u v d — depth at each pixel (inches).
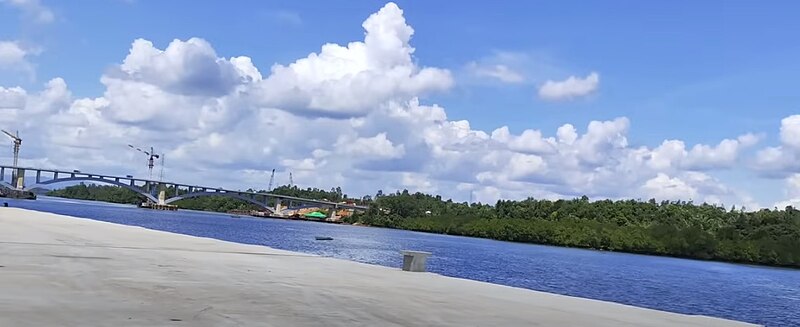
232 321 407.8
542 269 2992.1
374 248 3572.8
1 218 1905.8
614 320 577.9
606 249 6466.5
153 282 600.1
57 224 1802.4
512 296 732.7
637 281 2738.7
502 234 7436.0
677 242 5994.1
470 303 618.2
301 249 3006.9
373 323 444.5
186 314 425.4
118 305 446.0
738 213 7185.0
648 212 7411.4
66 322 367.2
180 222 5374.0
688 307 1905.8
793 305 2196.1
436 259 3107.8
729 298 2304.4
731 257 5797.2
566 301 726.5
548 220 7647.6
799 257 5482.3
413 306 556.4
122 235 1469.0
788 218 6112.2
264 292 576.7
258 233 4522.6
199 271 745.6
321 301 541.6
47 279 568.7
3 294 461.7
